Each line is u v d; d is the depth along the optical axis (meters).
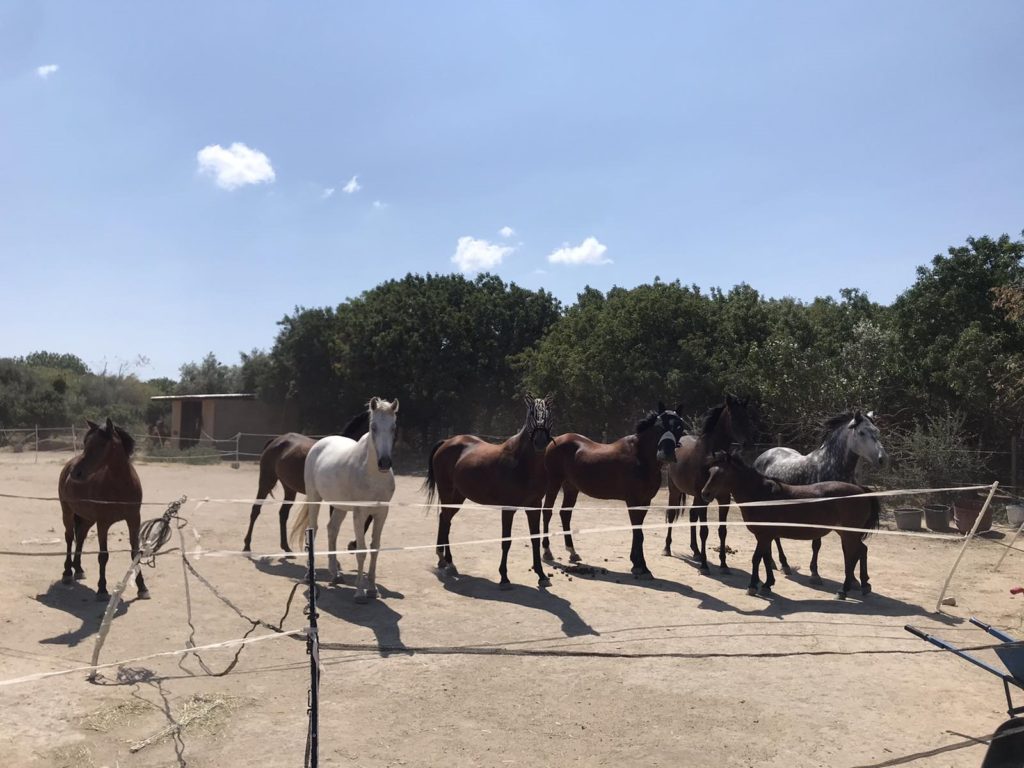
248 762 4.18
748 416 9.10
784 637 6.53
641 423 8.85
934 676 5.63
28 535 10.73
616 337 20.02
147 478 19.69
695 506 9.44
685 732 4.65
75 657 5.69
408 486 18.62
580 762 4.25
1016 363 15.34
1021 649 3.87
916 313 18.55
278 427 31.33
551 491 9.90
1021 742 3.70
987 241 18.12
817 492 7.86
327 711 4.89
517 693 5.25
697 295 21.44
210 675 5.44
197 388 42.06
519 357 25.31
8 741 4.31
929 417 16.28
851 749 4.43
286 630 6.52
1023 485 14.75
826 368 16.73
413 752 4.35
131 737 4.44
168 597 7.45
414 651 6.05
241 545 10.36
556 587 8.34
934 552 10.68
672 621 7.01
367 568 9.08
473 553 10.23
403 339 26.00
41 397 37.78
